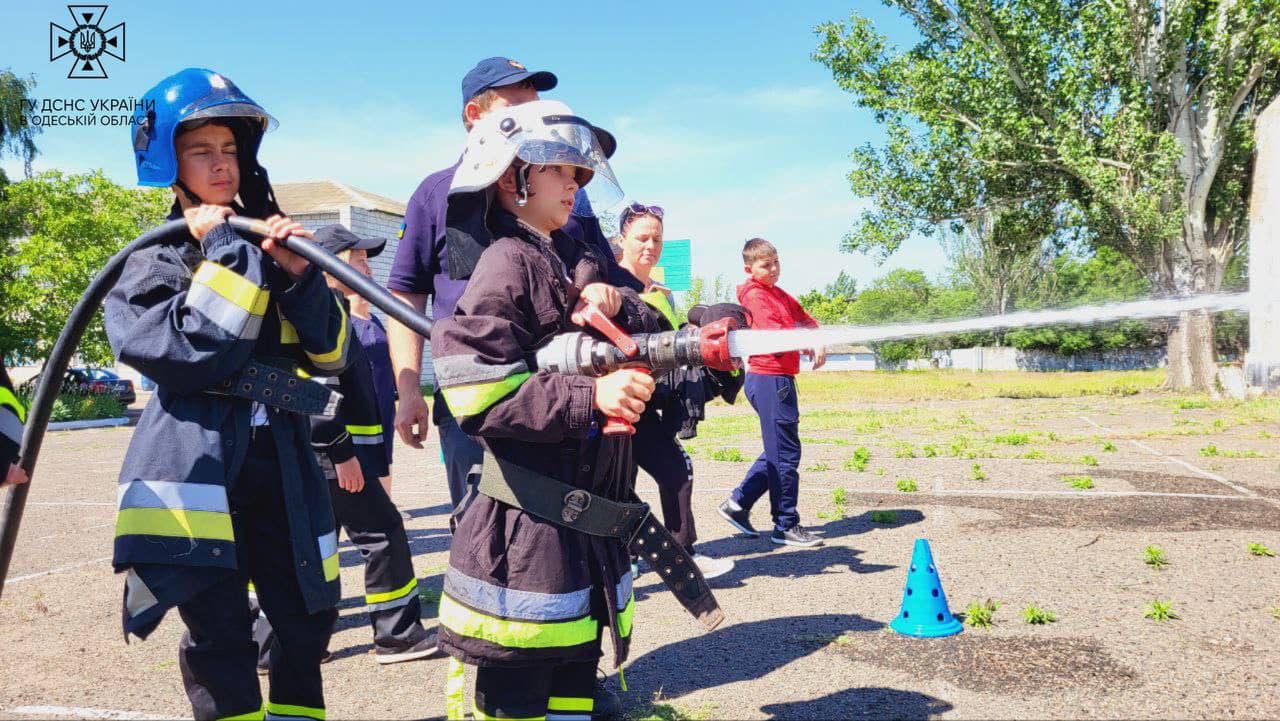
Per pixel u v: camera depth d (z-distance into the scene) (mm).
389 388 5059
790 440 5805
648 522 2328
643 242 4609
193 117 2438
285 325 2504
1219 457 10117
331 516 2613
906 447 11383
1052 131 22422
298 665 2574
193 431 2324
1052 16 21516
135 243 2420
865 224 24641
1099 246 25000
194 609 2338
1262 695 3139
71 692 3482
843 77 23781
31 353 26234
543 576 2154
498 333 2076
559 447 2229
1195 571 4902
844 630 4004
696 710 3158
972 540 5820
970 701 3146
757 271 5617
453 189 2297
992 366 56188
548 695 2273
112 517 8211
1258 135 18859
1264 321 19078
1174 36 21141
